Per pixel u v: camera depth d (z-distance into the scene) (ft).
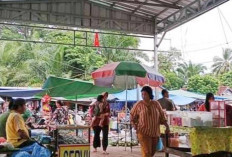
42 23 39.32
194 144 14.69
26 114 25.43
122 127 38.83
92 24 41.65
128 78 26.96
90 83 28.76
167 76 100.78
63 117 28.14
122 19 42.88
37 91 36.88
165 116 15.90
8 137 14.80
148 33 43.83
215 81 94.94
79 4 41.04
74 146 16.25
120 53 81.66
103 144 24.29
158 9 40.42
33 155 14.30
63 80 28.07
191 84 95.55
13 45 78.95
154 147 15.44
